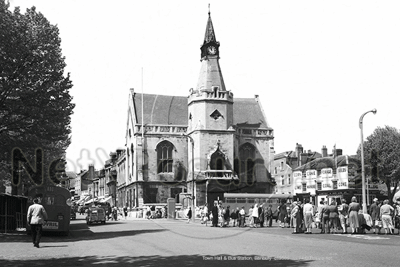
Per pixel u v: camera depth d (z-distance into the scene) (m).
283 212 36.59
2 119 27.58
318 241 21.19
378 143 61.53
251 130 75.50
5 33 26.41
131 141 75.44
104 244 20.98
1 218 29.86
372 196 61.91
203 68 72.25
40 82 28.53
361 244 19.39
